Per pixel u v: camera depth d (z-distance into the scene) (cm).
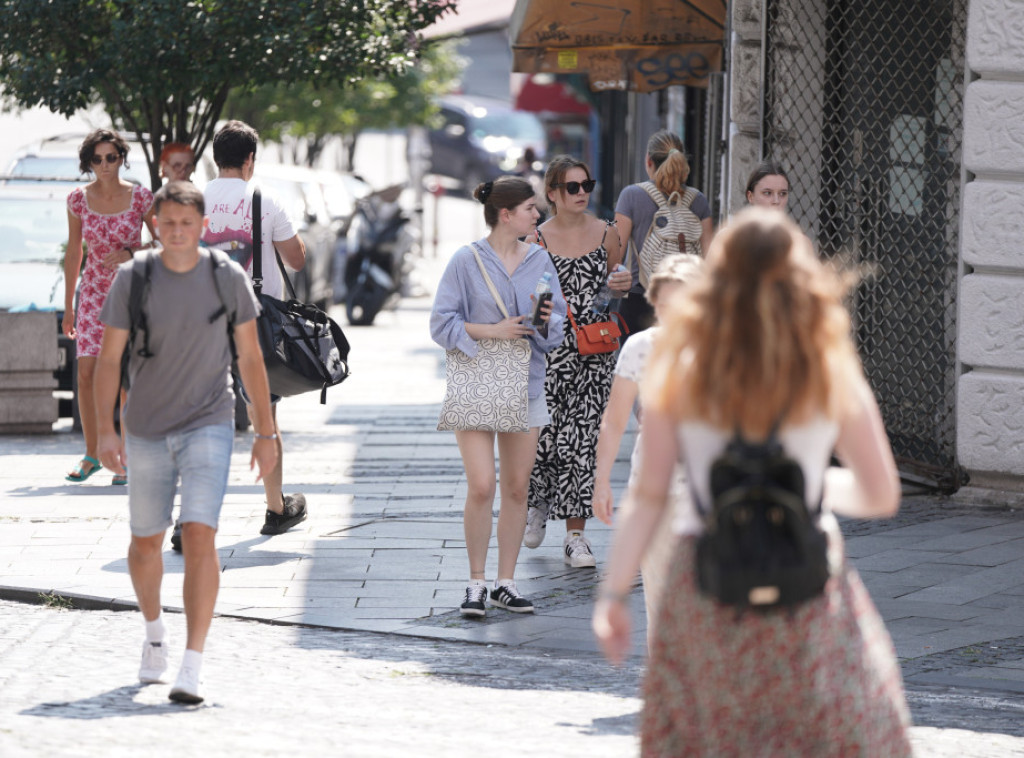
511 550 2719
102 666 2323
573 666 2372
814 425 1247
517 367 2622
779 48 4022
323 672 2314
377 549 3191
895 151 3928
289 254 3189
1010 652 2445
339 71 4853
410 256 10756
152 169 5097
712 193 4484
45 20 4766
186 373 2073
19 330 4684
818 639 1239
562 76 10594
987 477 3653
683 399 1251
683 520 1288
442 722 1998
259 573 2978
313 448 4509
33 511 3525
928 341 3856
